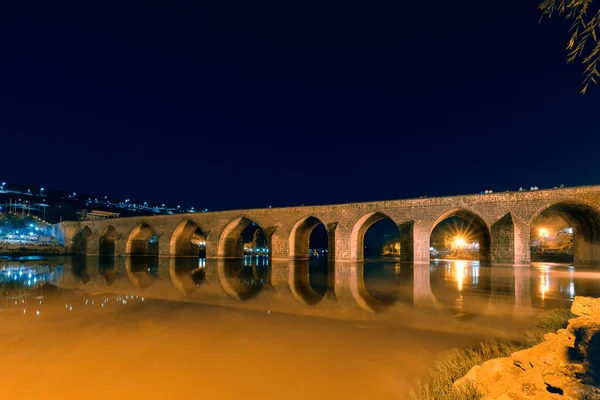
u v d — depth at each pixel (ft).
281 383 24.85
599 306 27.76
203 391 23.63
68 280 88.38
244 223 187.01
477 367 22.18
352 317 45.06
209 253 176.35
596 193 99.35
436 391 22.09
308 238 175.22
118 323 41.96
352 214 140.56
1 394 23.24
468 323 41.45
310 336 36.35
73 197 637.71
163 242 194.39
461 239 212.43
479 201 115.96
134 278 94.17
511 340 34.37
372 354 30.73
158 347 32.76
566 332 22.22
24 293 65.82
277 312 48.49
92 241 228.84
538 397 15.25
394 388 23.99
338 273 105.09
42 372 26.81
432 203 123.75
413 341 34.42
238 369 27.40
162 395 23.08
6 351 31.63
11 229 273.33
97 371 27.02
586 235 117.29
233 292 68.23
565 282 75.87
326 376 26.02
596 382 14.38
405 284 77.15
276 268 126.00
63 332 37.83
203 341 34.58
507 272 97.50
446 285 74.38
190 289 72.59
